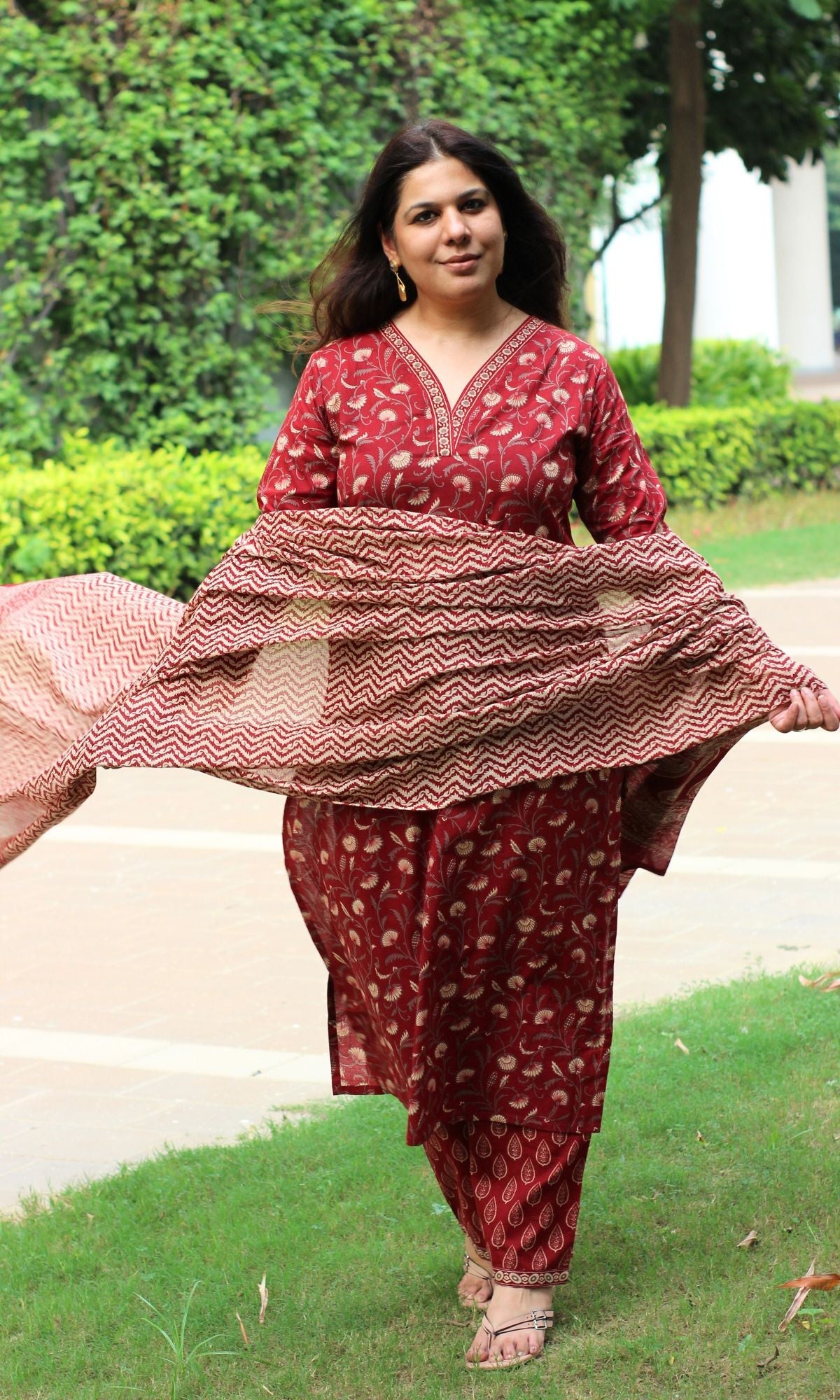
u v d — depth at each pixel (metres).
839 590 13.89
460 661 3.22
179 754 3.35
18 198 13.27
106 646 3.85
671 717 3.33
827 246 40.88
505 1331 3.38
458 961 3.33
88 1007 5.88
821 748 9.29
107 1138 4.79
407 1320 3.55
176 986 6.06
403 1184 4.23
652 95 19.45
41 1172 4.58
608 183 20.48
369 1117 4.71
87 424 14.03
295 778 3.32
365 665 3.28
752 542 16.59
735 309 30.05
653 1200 3.99
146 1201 4.22
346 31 14.94
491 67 16.03
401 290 3.42
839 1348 3.27
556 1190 3.39
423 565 3.22
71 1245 4.02
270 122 14.08
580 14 16.95
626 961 5.97
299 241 14.32
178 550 12.83
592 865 3.36
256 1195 4.21
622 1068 4.80
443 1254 3.81
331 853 3.38
